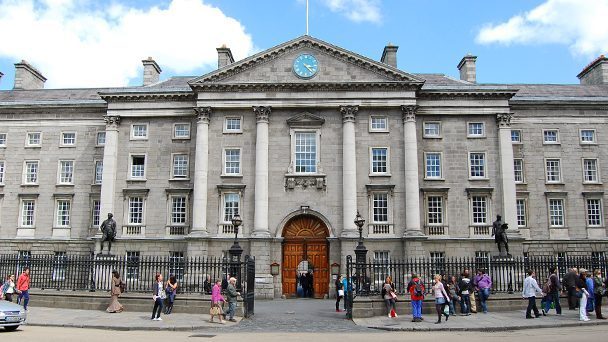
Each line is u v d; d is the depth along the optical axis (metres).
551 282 25.91
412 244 41.75
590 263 29.44
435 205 44.81
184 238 43.75
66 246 48.31
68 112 50.53
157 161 46.03
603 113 49.34
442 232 44.09
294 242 43.50
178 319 25.14
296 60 45.16
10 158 50.28
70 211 48.94
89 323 23.30
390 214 43.06
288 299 40.88
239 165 44.44
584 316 23.47
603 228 47.91
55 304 28.95
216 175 44.28
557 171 48.75
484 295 27.19
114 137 46.28
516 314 26.39
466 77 51.44
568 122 49.25
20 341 17.23
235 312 26.67
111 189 45.34
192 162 45.81
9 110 50.75
